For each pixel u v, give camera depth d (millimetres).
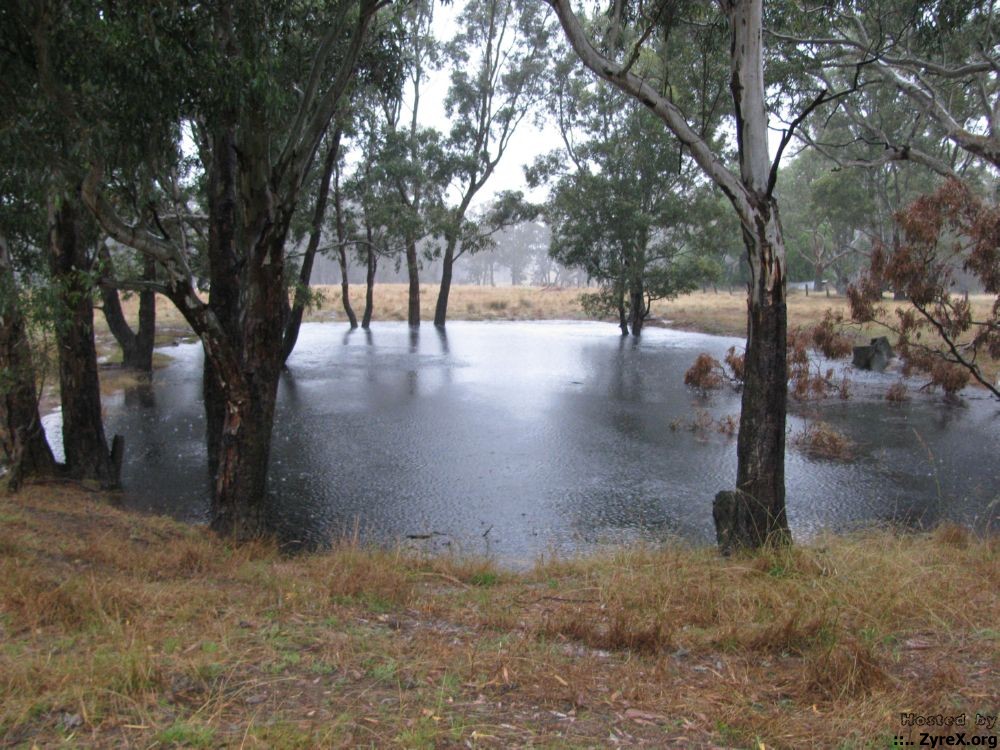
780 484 7133
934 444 14102
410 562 7117
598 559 7172
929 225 10852
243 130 8047
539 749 3062
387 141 28547
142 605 4883
